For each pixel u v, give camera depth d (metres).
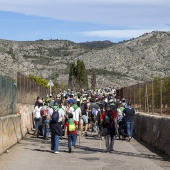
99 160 14.46
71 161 14.16
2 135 15.92
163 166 13.12
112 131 16.91
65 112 22.03
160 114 20.34
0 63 73.38
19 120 21.30
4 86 18.11
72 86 108.81
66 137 22.77
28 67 90.56
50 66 178.88
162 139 17.17
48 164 13.45
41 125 23.95
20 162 13.88
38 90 36.81
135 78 176.62
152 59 196.38
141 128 22.95
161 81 20.23
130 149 18.00
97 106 26.30
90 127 26.77
